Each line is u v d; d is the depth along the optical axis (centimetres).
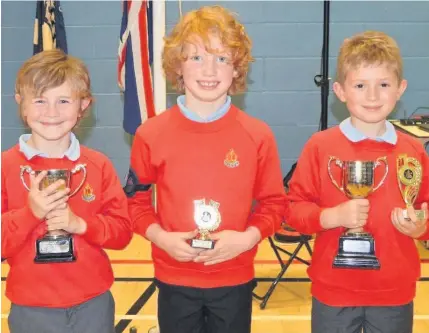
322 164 187
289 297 318
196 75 180
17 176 179
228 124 185
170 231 184
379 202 183
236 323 186
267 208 190
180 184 183
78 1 446
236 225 183
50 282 178
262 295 319
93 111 459
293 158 464
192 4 440
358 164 177
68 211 173
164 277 187
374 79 178
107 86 457
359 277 183
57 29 392
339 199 185
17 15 447
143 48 268
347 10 444
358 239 181
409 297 186
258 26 448
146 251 395
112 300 190
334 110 453
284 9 445
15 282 179
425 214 175
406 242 185
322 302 187
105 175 187
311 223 183
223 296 184
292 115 459
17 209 177
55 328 178
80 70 181
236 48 183
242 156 184
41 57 181
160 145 185
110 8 447
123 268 362
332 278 184
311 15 446
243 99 457
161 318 190
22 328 179
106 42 451
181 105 187
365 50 179
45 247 177
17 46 450
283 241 402
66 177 174
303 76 453
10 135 462
